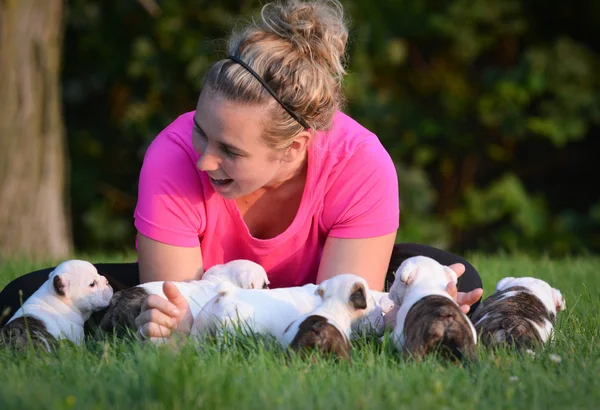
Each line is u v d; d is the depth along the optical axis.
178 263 9.91
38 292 9.86
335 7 9.72
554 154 35.34
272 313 9.02
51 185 23.33
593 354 8.65
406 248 11.52
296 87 8.80
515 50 34.41
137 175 32.88
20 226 22.58
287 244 10.27
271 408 6.56
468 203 32.25
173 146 9.95
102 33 31.77
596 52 34.69
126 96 32.72
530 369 7.77
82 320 9.90
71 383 7.23
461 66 34.09
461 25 32.59
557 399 7.04
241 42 8.95
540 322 9.40
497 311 9.41
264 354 8.01
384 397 7.03
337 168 10.02
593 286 13.65
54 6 23.19
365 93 31.31
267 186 9.95
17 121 22.52
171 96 31.89
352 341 8.66
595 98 32.34
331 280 8.78
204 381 6.88
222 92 8.69
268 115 8.73
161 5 30.89
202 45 29.98
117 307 9.43
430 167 35.03
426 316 8.36
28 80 22.66
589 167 35.38
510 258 19.58
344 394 6.93
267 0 28.70
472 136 33.88
